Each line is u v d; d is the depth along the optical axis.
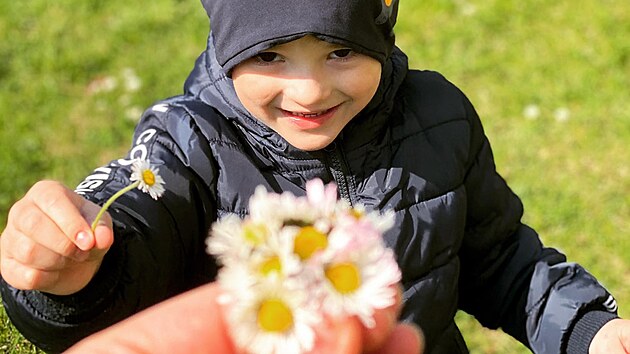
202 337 0.55
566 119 1.94
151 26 2.22
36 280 0.72
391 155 0.96
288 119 0.87
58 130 1.90
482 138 1.04
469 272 1.06
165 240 0.84
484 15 2.24
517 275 1.04
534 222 1.69
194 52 2.15
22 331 0.79
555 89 2.02
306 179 0.93
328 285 0.55
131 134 1.90
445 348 0.98
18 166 1.79
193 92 0.95
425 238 0.95
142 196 0.84
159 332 0.55
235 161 0.91
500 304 1.05
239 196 0.91
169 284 0.86
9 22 2.22
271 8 0.82
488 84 2.04
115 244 0.79
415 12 2.26
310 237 0.56
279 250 0.55
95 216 0.73
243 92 0.87
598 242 1.66
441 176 0.97
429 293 0.95
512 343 1.49
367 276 0.55
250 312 0.54
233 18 0.84
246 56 0.84
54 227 0.71
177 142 0.90
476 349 1.48
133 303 0.80
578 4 2.29
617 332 0.97
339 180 0.94
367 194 0.95
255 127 0.91
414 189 0.96
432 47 2.15
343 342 0.54
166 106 0.93
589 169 1.83
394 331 0.59
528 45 2.16
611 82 2.04
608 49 2.13
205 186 0.90
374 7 0.85
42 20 2.23
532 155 1.86
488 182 1.03
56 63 2.08
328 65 0.85
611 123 1.94
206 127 0.91
